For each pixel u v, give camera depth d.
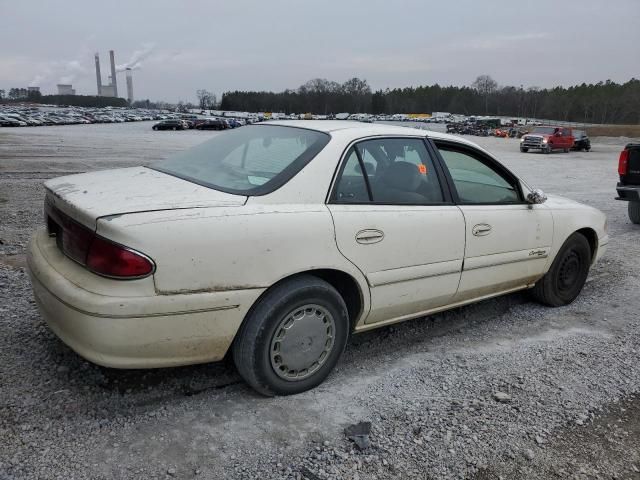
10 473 2.32
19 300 4.13
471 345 3.98
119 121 83.19
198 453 2.55
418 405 3.08
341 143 3.27
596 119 136.00
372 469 2.52
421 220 3.46
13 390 2.92
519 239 4.18
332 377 3.37
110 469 2.40
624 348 4.03
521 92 153.12
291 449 2.62
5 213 7.64
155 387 3.09
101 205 2.66
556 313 4.75
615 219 9.71
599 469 2.64
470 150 4.01
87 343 2.54
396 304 3.47
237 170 3.25
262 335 2.86
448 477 2.51
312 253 2.94
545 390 3.33
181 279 2.57
